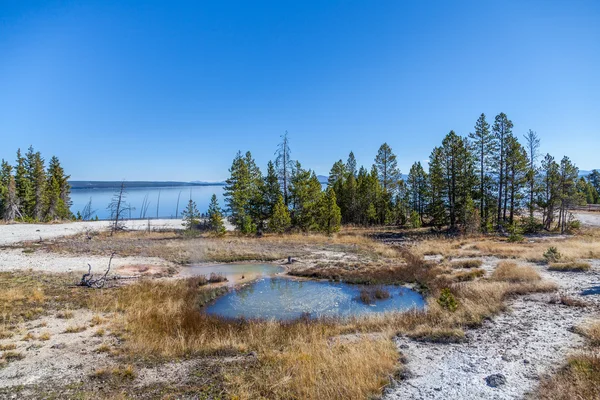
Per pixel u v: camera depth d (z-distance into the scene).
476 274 16.73
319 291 16.42
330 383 6.29
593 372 5.88
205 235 37.56
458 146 38.94
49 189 57.03
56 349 8.84
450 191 39.72
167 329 10.59
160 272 19.62
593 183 93.88
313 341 8.88
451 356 7.47
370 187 51.38
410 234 38.41
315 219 40.12
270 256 24.72
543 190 37.59
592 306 10.35
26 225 43.44
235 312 13.34
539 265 17.77
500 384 5.98
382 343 8.20
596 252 19.45
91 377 7.25
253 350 8.73
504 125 38.03
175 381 6.95
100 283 16.34
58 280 16.45
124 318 11.50
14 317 11.27
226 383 6.72
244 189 41.06
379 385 6.19
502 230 35.75
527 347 7.62
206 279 18.44
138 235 39.06
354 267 21.27
